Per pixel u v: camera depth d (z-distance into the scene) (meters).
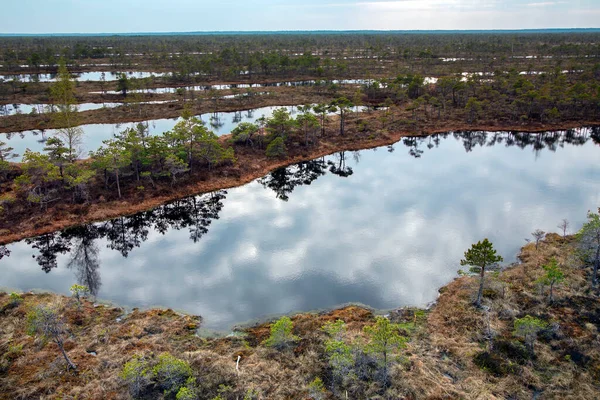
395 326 32.53
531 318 30.69
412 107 102.88
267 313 37.12
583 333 31.23
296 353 30.70
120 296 39.84
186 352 30.67
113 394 26.55
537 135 95.19
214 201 62.97
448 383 27.25
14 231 50.81
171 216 59.78
